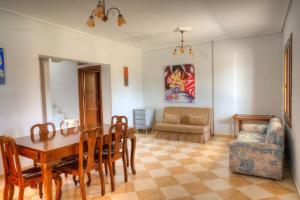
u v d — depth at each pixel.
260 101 5.19
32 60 3.67
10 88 3.36
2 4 3.11
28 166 3.61
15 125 3.41
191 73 5.97
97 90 6.72
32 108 3.64
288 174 3.19
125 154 3.37
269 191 2.67
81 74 6.56
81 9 3.34
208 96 5.79
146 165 3.68
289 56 3.36
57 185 2.53
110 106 5.54
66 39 4.29
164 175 3.24
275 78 5.00
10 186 2.42
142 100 6.82
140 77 6.71
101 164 2.71
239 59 5.34
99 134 2.68
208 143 5.02
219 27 4.45
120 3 3.15
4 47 3.28
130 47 6.21
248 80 5.28
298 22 2.64
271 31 4.87
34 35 3.71
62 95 6.98
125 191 2.77
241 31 4.82
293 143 3.09
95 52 5.01
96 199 2.59
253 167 3.07
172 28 4.46
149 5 3.24
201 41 5.68
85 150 2.79
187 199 2.53
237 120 5.32
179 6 3.30
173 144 5.02
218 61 5.59
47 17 3.67
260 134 4.16
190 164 3.67
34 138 2.76
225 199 2.51
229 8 3.42
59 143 2.48
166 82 6.37
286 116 3.82
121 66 5.89
